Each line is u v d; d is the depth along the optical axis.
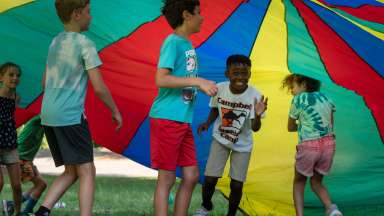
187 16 4.65
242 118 5.86
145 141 6.78
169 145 4.54
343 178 6.88
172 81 4.39
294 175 6.62
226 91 5.92
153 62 6.60
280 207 6.80
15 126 5.89
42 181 6.21
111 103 4.59
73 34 4.59
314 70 6.77
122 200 8.11
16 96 5.92
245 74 5.82
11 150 5.82
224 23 6.66
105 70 6.62
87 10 4.66
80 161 4.48
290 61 6.86
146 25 6.47
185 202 4.64
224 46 6.93
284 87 6.73
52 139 4.64
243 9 6.41
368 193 6.82
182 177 4.67
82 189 4.48
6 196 8.38
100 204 7.64
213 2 6.41
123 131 6.68
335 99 7.00
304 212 6.73
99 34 6.47
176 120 4.54
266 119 7.11
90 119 6.59
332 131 6.07
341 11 6.58
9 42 6.25
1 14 6.09
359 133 6.94
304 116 6.03
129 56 6.61
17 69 5.78
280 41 6.70
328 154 6.01
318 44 6.59
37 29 6.18
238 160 5.90
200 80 4.34
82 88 4.56
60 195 4.60
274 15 6.39
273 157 7.00
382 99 6.79
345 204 6.82
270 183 6.89
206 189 5.97
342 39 6.46
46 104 4.54
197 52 6.93
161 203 4.53
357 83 6.75
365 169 6.90
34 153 6.22
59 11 4.64
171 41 4.56
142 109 6.69
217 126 5.96
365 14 6.73
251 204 6.78
